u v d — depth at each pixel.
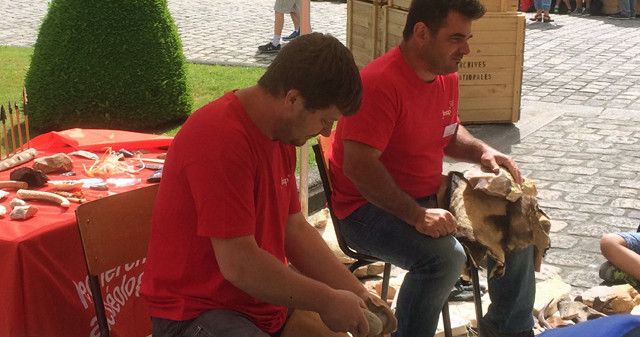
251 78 9.17
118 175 3.82
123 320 3.48
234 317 2.47
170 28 7.00
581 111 8.47
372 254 3.54
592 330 1.72
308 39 2.36
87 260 2.88
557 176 6.50
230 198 2.34
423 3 3.37
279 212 2.57
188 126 2.42
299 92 2.32
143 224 3.05
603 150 7.16
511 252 3.54
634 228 5.50
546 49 11.95
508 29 7.69
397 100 3.41
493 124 7.93
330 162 3.70
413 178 3.58
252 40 12.03
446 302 3.59
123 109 6.80
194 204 2.41
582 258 5.04
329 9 15.85
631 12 15.59
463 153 3.87
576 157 6.97
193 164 2.36
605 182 6.36
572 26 14.37
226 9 15.41
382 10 8.51
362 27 9.05
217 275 2.48
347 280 2.75
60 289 3.19
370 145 3.37
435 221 3.34
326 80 2.30
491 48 7.73
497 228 3.48
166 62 6.94
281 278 2.38
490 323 3.70
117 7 6.68
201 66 9.80
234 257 2.35
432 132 3.57
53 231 3.17
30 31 12.54
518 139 7.48
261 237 2.51
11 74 8.90
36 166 3.78
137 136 4.32
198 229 2.37
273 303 2.41
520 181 3.70
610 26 14.47
